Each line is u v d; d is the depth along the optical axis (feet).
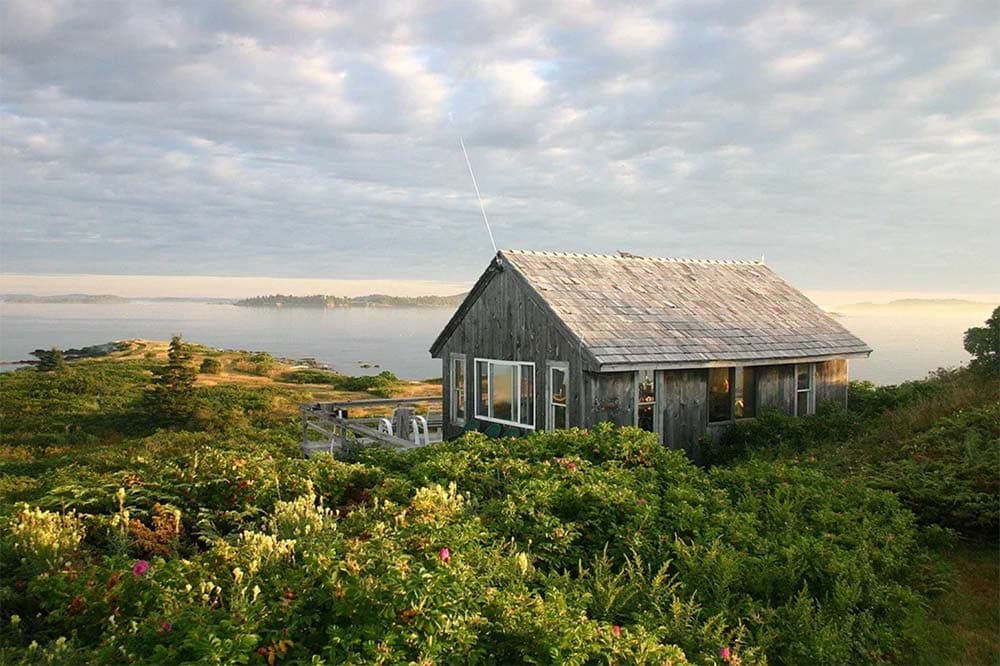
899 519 29.22
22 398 100.22
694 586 23.63
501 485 30.66
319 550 18.48
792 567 24.62
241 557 18.79
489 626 16.65
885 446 41.75
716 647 19.74
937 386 62.03
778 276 74.84
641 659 16.26
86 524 23.39
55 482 29.04
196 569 17.74
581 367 48.65
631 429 38.01
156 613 15.88
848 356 62.80
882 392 66.13
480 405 59.47
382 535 20.15
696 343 53.36
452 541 20.66
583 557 25.05
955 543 29.63
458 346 62.08
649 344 50.72
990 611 24.23
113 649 14.90
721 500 30.30
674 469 34.58
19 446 76.95
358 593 15.75
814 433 53.21
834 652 20.68
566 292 54.03
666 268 66.49
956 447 36.65
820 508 30.12
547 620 16.61
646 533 26.66
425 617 15.10
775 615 22.30
